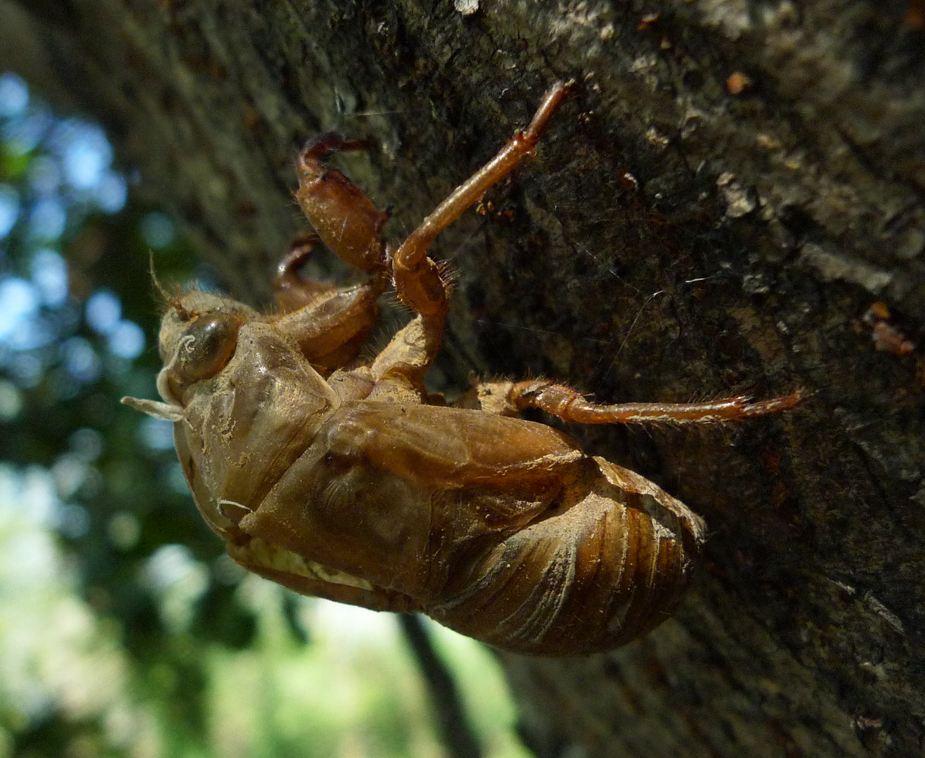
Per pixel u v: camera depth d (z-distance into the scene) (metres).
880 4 0.05
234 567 0.15
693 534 0.07
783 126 0.06
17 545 0.39
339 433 0.07
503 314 0.08
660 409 0.07
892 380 0.06
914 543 0.06
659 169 0.06
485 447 0.07
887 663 0.07
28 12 0.11
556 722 0.12
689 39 0.06
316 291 0.08
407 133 0.07
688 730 0.09
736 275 0.06
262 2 0.07
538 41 0.06
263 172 0.09
